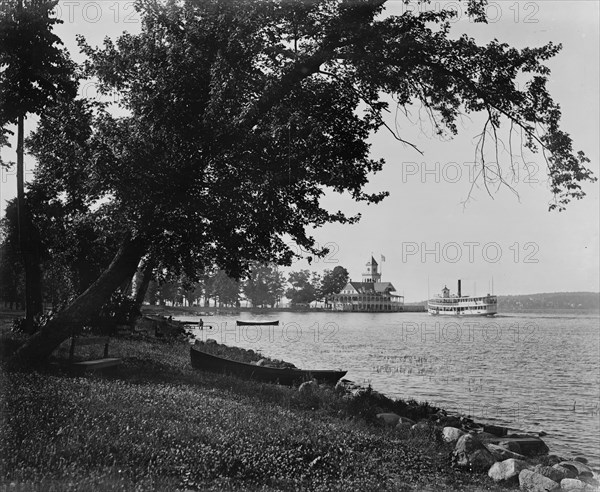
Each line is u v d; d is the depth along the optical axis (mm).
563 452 19953
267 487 8469
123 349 25172
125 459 8547
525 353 65688
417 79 20844
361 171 21500
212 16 19500
